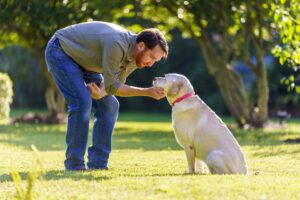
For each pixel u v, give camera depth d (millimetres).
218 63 19578
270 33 17891
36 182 6266
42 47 20250
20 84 34969
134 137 16000
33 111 33469
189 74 34531
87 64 7254
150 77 35062
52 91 22188
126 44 6930
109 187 5988
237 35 19375
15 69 31812
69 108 7262
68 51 7188
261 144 13117
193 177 6484
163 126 21984
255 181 6266
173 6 18984
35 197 5492
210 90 34344
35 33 20016
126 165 8672
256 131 17547
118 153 11102
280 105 30906
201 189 5770
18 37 21391
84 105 7164
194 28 20172
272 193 5723
